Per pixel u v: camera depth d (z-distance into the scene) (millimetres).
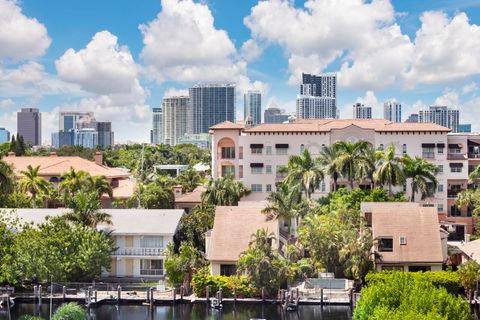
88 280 73062
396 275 53594
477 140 115250
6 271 68375
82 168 120938
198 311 65875
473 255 68812
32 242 69312
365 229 72625
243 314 64375
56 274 69375
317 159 98250
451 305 44156
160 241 78625
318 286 69188
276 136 111250
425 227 73625
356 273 69750
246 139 111625
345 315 63219
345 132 110438
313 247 72750
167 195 107125
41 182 97625
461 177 108688
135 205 109438
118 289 68625
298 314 63844
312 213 81750
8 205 93312
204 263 75188
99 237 73000
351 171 93000
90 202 75688
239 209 78000
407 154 108125
